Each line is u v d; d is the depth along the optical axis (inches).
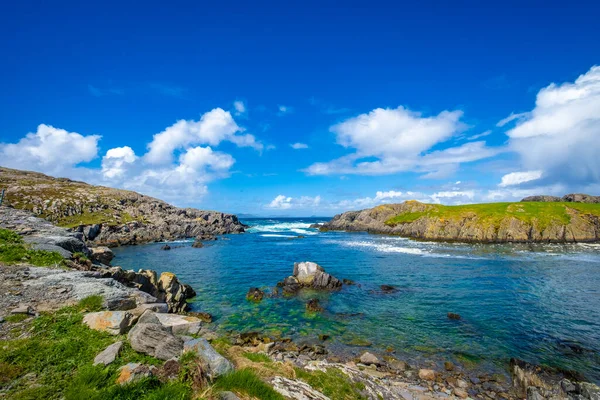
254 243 3225.9
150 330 359.6
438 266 1876.2
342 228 5073.8
